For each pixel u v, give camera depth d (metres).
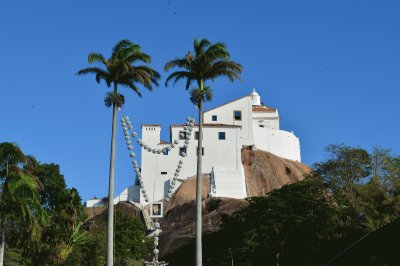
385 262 32.91
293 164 125.25
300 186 73.75
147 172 114.56
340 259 35.41
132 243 78.25
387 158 76.75
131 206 111.06
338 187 76.50
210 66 44.59
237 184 113.81
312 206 70.12
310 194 71.94
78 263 62.47
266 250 68.06
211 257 78.50
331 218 69.00
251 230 68.94
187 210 105.06
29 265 57.22
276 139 128.88
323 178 78.06
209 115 123.19
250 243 68.00
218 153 117.00
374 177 70.81
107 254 41.66
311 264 61.62
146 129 116.94
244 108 124.56
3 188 46.28
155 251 44.44
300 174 123.25
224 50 44.50
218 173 114.44
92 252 68.69
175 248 92.56
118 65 43.25
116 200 115.50
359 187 70.56
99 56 43.53
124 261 74.75
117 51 44.44
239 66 44.62
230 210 100.19
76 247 64.38
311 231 67.56
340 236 65.31
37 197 47.81
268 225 68.94
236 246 69.31
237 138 118.25
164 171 114.81
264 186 117.75
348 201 72.25
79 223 67.06
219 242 81.06
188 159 115.62
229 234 73.81
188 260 85.69
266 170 119.75
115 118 43.78
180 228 97.75
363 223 64.94
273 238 68.75
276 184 118.81
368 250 34.25
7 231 50.59
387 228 34.22
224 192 111.94
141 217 108.25
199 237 42.50
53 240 59.22
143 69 44.00
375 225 62.81
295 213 69.81
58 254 59.69
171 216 105.38
